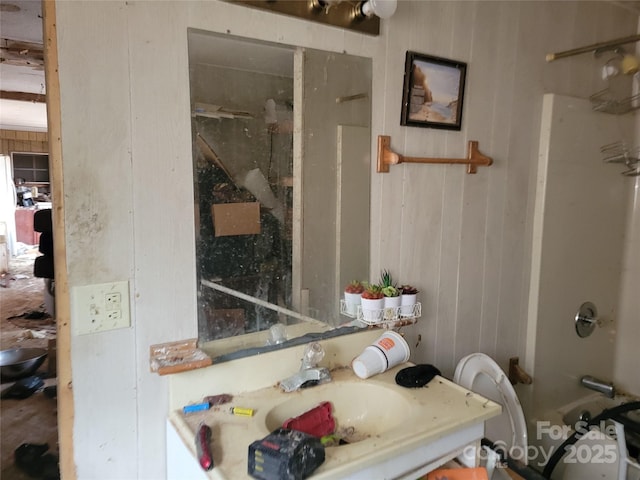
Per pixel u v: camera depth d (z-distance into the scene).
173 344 1.19
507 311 1.98
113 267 1.09
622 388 2.43
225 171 1.24
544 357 2.09
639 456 2.00
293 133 1.35
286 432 0.94
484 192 1.82
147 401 1.16
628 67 2.14
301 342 1.39
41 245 2.81
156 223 1.14
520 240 1.97
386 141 1.52
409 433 1.05
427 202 1.67
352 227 1.49
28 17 1.95
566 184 2.05
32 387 2.37
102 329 1.09
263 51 1.27
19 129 6.36
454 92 1.67
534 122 1.94
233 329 1.29
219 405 1.20
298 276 1.40
